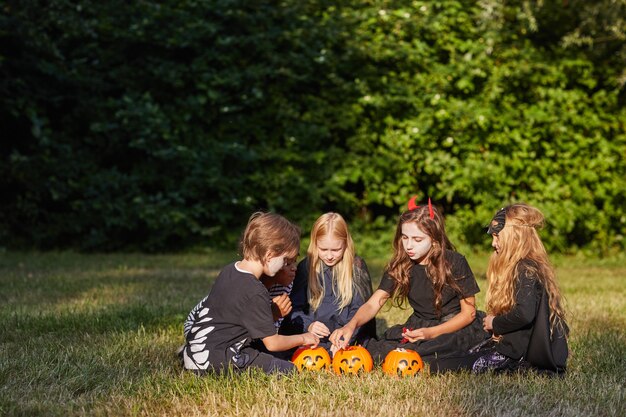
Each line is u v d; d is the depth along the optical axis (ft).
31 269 29.37
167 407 11.82
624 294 24.73
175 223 34.63
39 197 35.04
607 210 37.78
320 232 15.70
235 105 35.50
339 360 14.15
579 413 11.45
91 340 16.47
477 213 36.32
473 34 36.58
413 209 15.06
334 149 35.65
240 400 11.98
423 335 14.78
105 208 34.30
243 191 35.55
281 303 14.58
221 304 13.76
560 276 30.07
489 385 12.95
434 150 36.60
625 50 35.47
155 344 16.26
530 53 35.86
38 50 33.91
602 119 37.58
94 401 11.96
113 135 34.71
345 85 35.01
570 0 35.86
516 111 36.04
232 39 34.60
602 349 16.19
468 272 15.16
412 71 36.14
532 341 13.75
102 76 35.37
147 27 34.99
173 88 35.65
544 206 36.17
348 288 16.16
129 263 31.73
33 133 33.60
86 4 35.12
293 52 35.63
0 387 12.63
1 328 17.48
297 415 11.26
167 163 34.86
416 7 36.09
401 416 11.30
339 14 35.78
